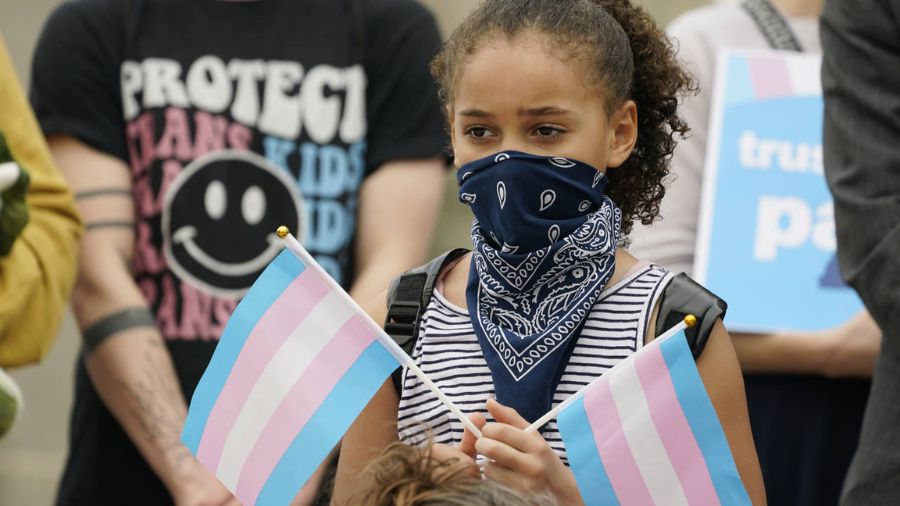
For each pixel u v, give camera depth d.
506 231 6.45
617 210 6.72
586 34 6.55
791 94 9.90
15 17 16.98
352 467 6.80
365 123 10.23
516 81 6.40
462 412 6.48
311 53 10.17
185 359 9.86
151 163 10.02
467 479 5.40
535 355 6.41
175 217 9.95
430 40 10.36
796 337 9.65
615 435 6.16
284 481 6.36
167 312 9.90
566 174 6.44
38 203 9.34
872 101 8.30
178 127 10.01
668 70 7.13
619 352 6.44
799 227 9.77
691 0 15.52
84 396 9.98
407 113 10.27
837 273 9.73
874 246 8.13
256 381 6.47
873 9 8.30
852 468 8.32
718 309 6.46
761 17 10.31
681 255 9.92
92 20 10.23
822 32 8.66
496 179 6.43
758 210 9.78
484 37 6.52
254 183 9.98
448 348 6.62
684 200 9.98
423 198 10.21
